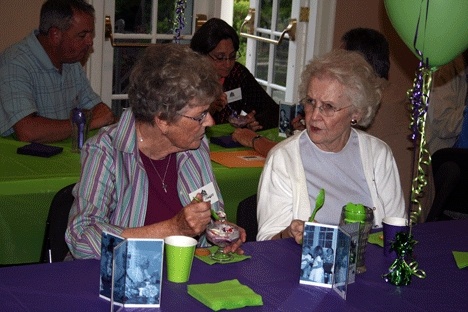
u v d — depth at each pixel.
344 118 2.26
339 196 2.34
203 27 3.76
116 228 1.94
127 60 4.86
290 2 5.43
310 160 2.36
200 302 1.61
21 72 3.31
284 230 2.18
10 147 3.02
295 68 5.41
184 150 2.12
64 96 3.51
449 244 2.19
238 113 4.08
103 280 1.57
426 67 2.07
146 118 2.01
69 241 1.96
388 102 4.20
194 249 1.72
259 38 5.75
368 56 3.01
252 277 1.79
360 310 1.64
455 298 1.76
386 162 2.46
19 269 1.71
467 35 2.04
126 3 4.77
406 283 1.81
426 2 1.98
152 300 1.57
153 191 2.15
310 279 1.76
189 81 1.93
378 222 2.38
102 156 2.05
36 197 2.60
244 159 3.08
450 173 3.14
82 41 3.38
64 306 1.53
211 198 2.22
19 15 4.17
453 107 4.94
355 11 5.22
